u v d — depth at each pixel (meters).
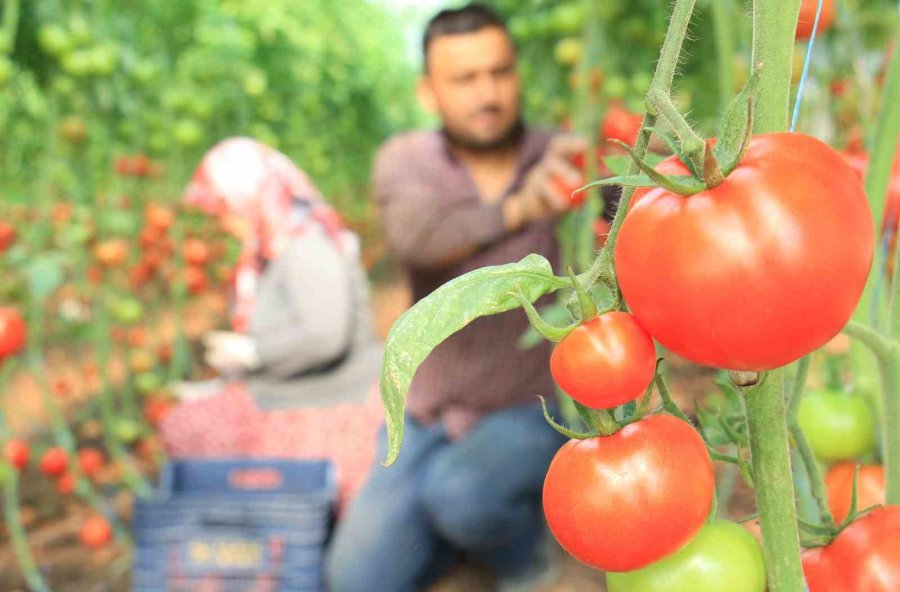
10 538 3.11
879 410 0.76
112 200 3.48
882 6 2.31
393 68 9.86
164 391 3.44
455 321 0.44
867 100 1.37
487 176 2.14
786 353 0.40
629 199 0.46
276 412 2.63
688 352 0.41
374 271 8.49
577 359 0.45
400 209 2.04
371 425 2.61
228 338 2.69
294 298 2.55
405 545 2.42
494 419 2.38
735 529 0.53
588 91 2.05
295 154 7.18
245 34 6.04
